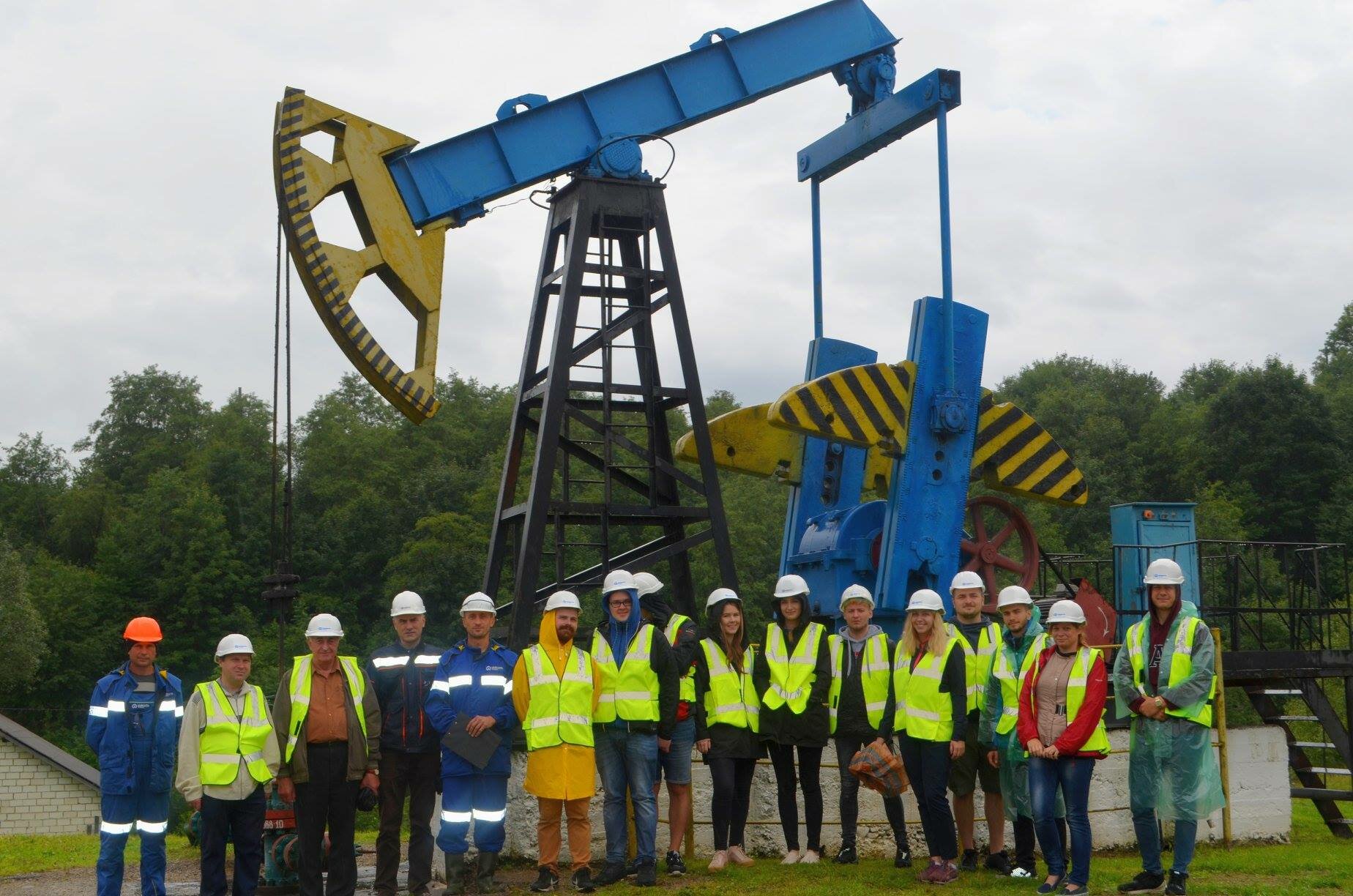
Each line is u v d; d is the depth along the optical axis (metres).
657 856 11.83
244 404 102.12
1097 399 79.38
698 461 14.24
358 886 10.91
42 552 83.56
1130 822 12.58
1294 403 68.00
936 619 10.16
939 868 9.97
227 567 69.25
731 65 15.01
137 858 14.13
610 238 14.35
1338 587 32.78
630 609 10.16
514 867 11.43
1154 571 9.72
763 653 10.73
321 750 9.45
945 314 13.98
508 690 9.93
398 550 72.31
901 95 14.62
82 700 67.44
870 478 15.27
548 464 13.41
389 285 13.71
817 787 10.91
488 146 13.96
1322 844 13.65
